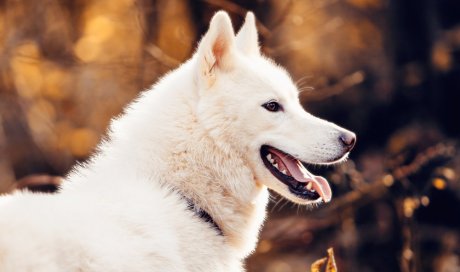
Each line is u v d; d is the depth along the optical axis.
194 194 4.63
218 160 4.68
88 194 4.23
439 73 15.68
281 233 10.39
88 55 13.04
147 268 3.97
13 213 3.79
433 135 14.84
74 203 4.07
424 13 16.05
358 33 15.92
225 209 4.70
